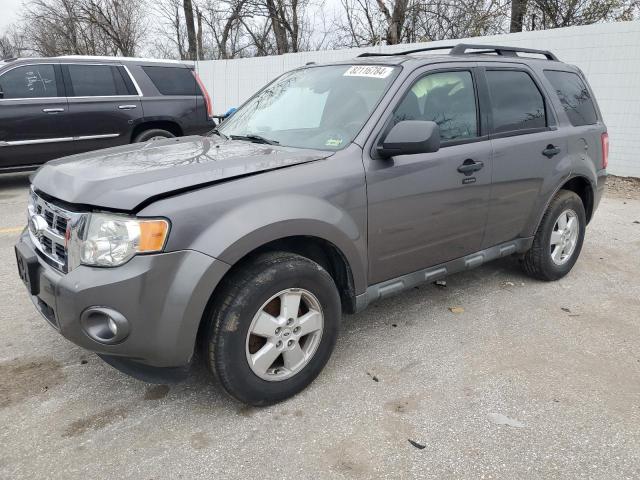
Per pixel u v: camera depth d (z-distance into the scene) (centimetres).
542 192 433
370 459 251
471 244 391
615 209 772
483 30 1537
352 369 330
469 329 385
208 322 267
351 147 314
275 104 391
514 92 417
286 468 245
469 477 241
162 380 266
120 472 242
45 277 263
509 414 286
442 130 358
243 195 265
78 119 844
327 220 289
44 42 2716
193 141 363
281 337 284
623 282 484
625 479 240
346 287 322
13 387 306
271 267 272
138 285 240
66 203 264
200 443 262
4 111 790
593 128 486
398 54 408
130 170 275
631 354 353
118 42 2462
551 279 474
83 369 326
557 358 346
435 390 308
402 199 329
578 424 278
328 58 1323
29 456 251
